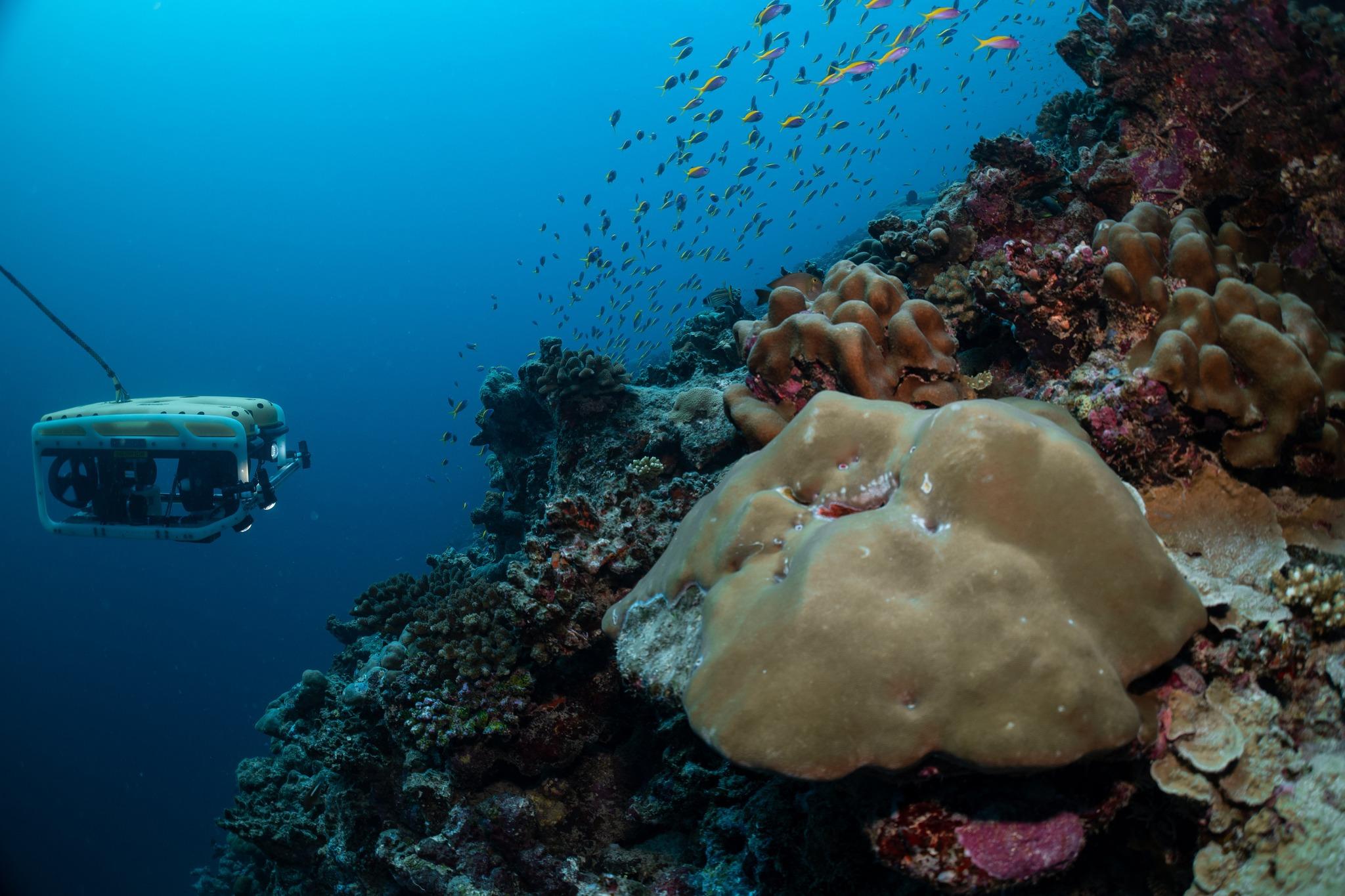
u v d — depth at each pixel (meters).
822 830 3.23
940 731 2.10
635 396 7.70
